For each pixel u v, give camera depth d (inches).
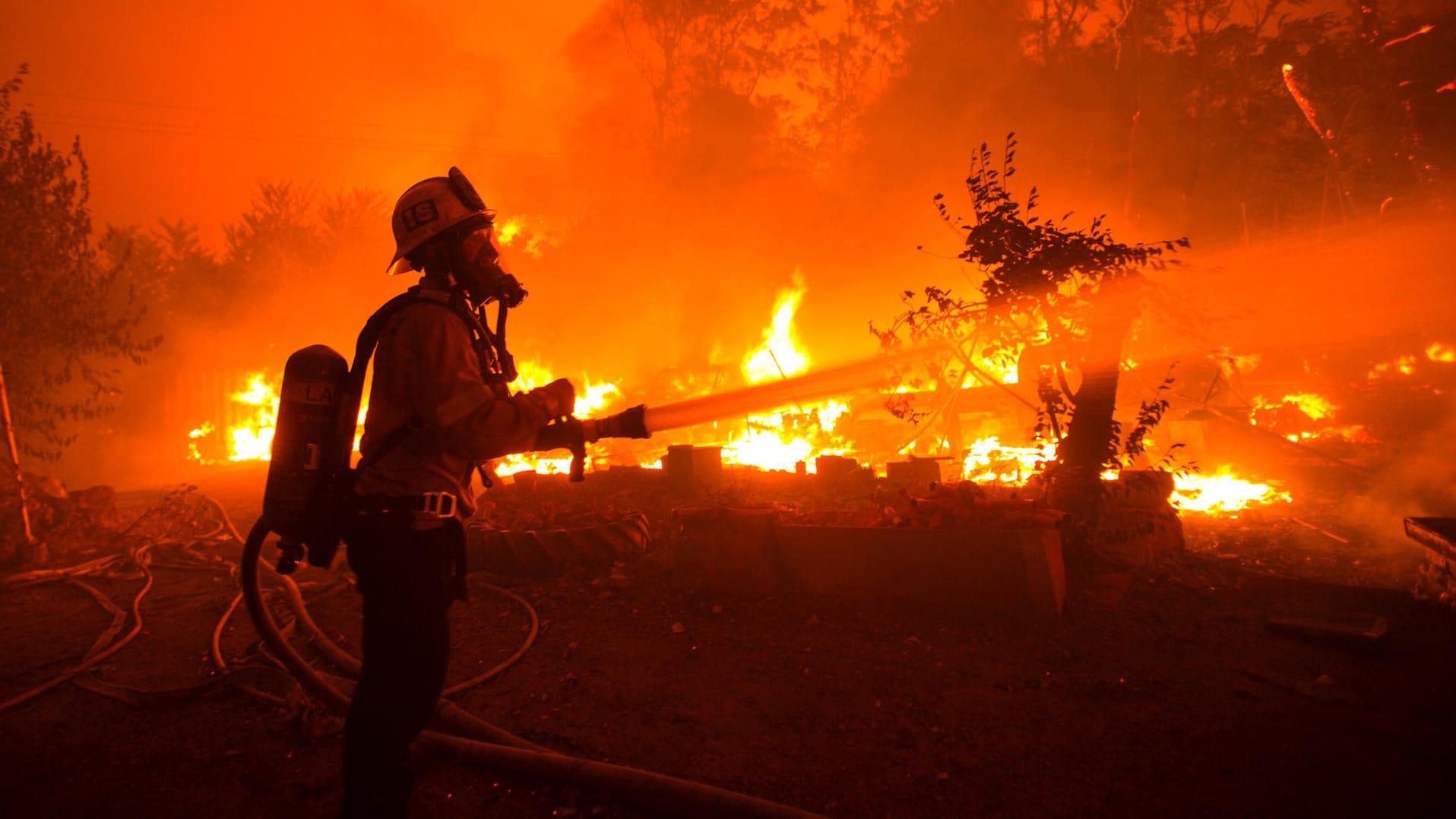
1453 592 177.9
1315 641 168.9
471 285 99.3
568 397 94.7
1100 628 176.6
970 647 168.4
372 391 95.1
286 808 117.0
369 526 90.7
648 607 201.8
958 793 116.0
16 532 281.6
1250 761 122.3
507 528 246.8
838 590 195.5
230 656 182.2
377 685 91.8
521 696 152.9
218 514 383.2
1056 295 204.7
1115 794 114.8
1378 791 113.1
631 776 113.0
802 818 100.7
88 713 151.6
